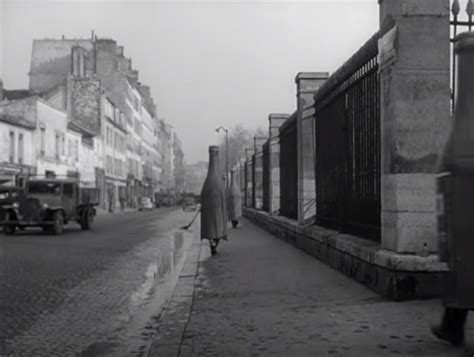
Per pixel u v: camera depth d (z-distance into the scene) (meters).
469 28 7.57
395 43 7.43
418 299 7.04
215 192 13.55
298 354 5.14
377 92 8.60
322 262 11.45
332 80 11.21
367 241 9.02
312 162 14.46
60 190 25.44
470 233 4.29
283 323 6.35
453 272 4.35
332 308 6.95
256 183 29.48
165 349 5.52
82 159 57.16
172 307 7.67
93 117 64.25
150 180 107.50
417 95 7.39
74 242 20.38
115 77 79.56
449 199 4.36
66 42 70.50
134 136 91.88
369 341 5.42
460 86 4.39
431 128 7.35
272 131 21.88
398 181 7.30
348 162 10.24
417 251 7.24
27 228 29.64
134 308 8.48
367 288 8.14
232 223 24.47
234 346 5.51
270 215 21.62
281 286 8.73
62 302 8.97
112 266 13.36
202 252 14.41
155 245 18.88
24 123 41.56
